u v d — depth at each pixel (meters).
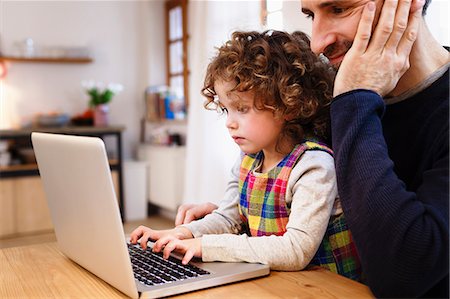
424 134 0.94
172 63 5.20
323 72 1.09
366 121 0.87
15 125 4.80
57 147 0.93
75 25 5.06
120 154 4.62
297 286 0.85
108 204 0.78
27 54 4.77
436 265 0.77
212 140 3.59
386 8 0.88
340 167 0.86
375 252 0.80
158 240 0.99
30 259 1.09
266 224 1.08
